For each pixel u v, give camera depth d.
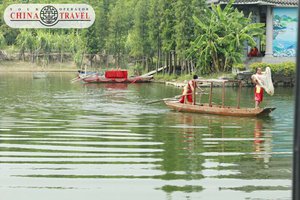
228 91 52.31
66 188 14.27
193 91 33.44
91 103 39.28
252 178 15.26
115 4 99.81
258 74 32.03
